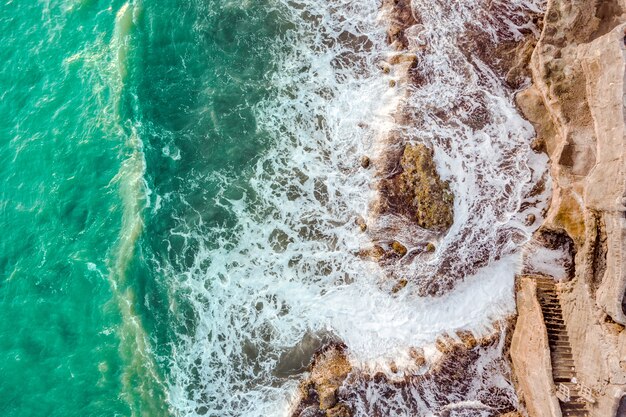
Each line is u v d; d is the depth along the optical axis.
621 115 20.70
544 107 25.88
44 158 30.81
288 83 30.05
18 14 33.06
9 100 31.78
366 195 28.14
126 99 31.12
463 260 27.02
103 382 28.23
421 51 28.47
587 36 23.58
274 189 29.20
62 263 29.58
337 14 30.27
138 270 29.22
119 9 32.47
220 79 30.75
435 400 25.81
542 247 25.61
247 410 27.23
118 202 30.11
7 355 28.55
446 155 27.52
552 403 21.83
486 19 27.83
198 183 29.81
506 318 25.78
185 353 28.17
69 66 31.97
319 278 28.16
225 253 28.94
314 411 26.33
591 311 21.88
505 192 26.92
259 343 27.78
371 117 28.78
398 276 27.36
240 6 31.23
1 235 29.97
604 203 21.22
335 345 27.39
